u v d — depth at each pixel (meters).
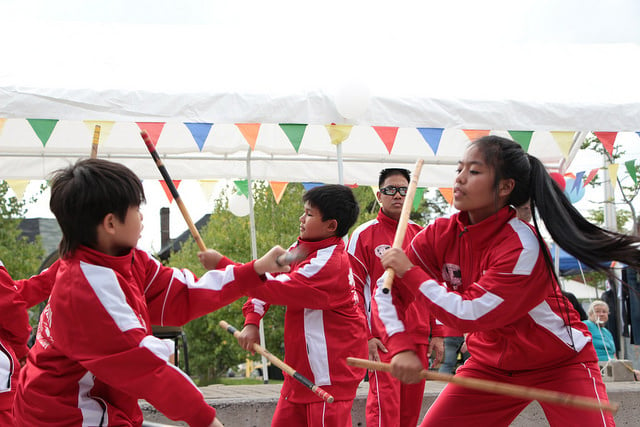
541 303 2.72
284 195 16.84
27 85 5.21
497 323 2.52
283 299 3.32
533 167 2.74
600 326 7.15
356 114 5.47
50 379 2.17
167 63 5.70
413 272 2.54
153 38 6.07
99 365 2.09
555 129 5.88
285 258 2.46
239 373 25.23
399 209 4.49
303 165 8.79
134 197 2.24
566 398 2.05
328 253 3.51
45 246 23.72
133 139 7.70
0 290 3.27
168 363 2.13
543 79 6.23
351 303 3.57
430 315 4.59
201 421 2.14
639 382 6.23
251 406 4.78
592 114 5.91
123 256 2.22
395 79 5.96
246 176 8.65
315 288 3.38
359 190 17.42
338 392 3.39
